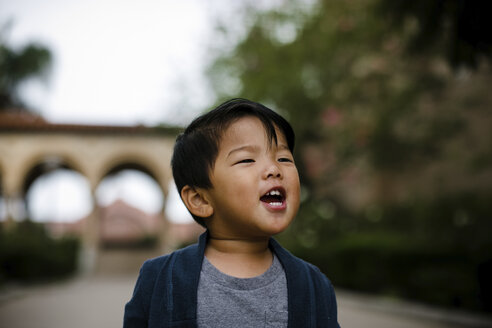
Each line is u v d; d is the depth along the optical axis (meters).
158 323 0.98
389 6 4.38
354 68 12.21
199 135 1.04
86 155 23.55
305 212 13.45
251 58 13.05
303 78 12.38
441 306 7.00
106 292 11.98
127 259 25.62
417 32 4.48
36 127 23.05
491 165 11.62
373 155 12.84
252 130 1.00
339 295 9.38
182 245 15.30
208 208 1.03
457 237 9.03
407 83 11.62
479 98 11.71
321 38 11.56
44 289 12.98
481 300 6.20
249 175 0.97
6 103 26.17
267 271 1.03
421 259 8.03
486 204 10.13
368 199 14.90
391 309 7.15
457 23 3.58
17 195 22.95
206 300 0.98
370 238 10.16
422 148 12.16
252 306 0.98
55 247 18.45
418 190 13.12
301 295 1.02
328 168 14.02
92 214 23.78
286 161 1.02
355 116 12.47
